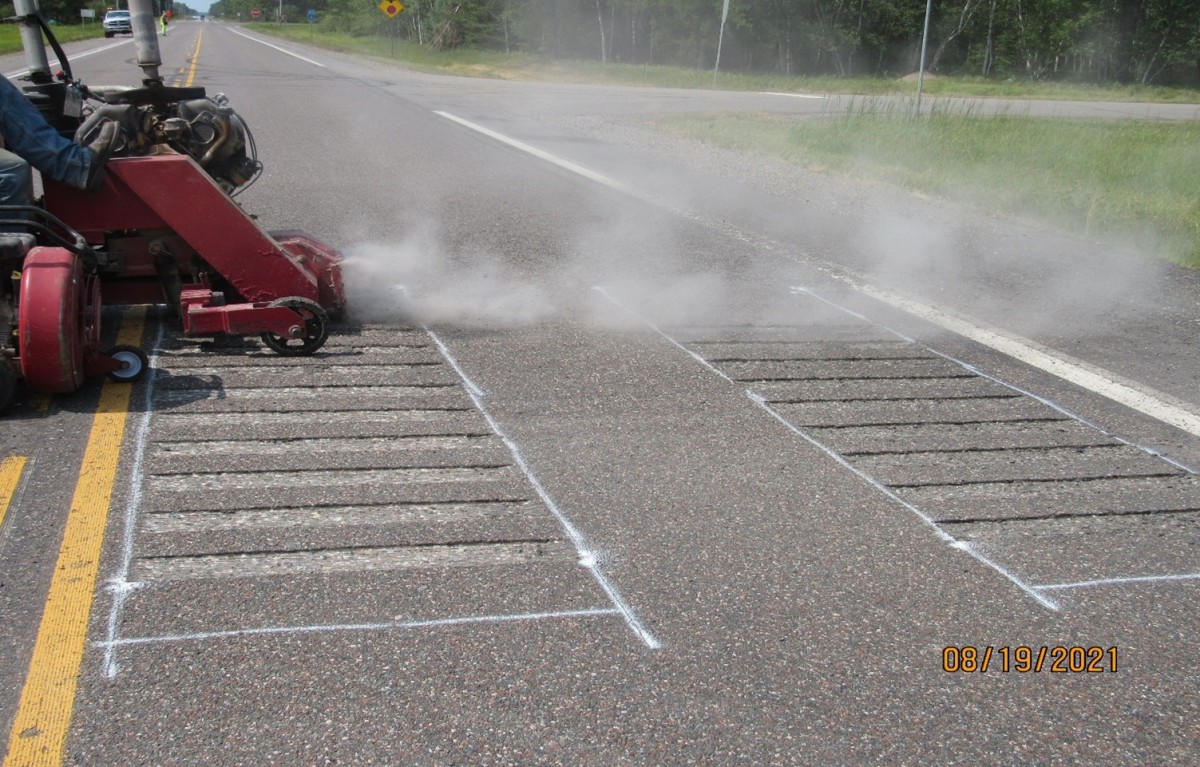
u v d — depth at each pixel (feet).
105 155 17.40
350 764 8.42
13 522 12.09
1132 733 9.23
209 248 18.16
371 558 11.62
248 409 15.84
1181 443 16.05
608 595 11.05
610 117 65.72
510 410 16.30
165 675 9.46
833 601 11.12
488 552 11.84
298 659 9.76
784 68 166.81
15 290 16.31
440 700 9.25
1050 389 18.43
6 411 15.35
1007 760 8.80
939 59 164.35
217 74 90.94
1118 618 11.05
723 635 10.41
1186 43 147.02
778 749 8.82
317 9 409.49
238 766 8.36
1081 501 13.83
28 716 8.89
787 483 14.02
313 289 18.66
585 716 9.12
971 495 13.88
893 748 8.89
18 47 114.32
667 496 13.46
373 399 16.51
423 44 173.68
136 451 14.15
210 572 11.19
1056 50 152.15
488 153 46.68
